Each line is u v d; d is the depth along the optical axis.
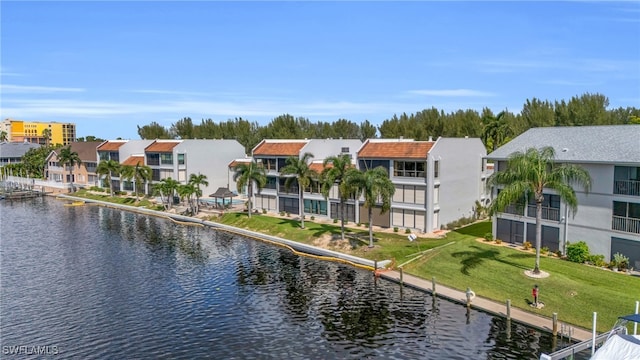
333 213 76.81
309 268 54.69
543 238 52.91
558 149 52.59
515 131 106.44
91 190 127.38
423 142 67.06
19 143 191.25
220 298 45.56
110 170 115.12
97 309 43.38
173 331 38.47
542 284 41.84
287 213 82.88
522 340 34.53
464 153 71.00
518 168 43.34
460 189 70.62
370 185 56.34
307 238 66.19
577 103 99.62
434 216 65.75
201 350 35.12
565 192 42.41
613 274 43.56
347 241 61.75
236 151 114.44
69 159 130.50
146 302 44.91
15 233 77.50
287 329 38.25
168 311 42.62
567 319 36.34
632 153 45.72
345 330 37.69
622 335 28.53
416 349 34.16
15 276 53.44
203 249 65.25
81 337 37.66
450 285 45.44
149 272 54.50
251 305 43.56
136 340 36.97
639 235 44.38
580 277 43.31
